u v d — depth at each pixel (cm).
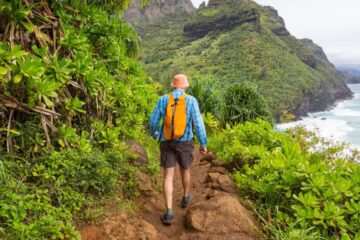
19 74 334
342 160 470
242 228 343
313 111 15175
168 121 374
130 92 577
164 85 1606
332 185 369
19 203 289
